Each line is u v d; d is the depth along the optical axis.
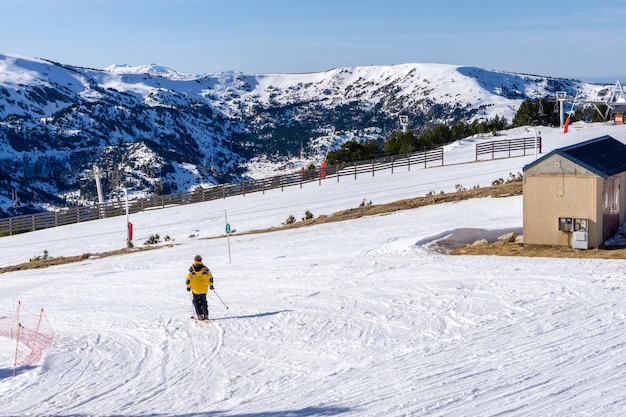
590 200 21.28
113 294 23.03
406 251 24.25
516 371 11.56
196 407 11.52
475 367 12.02
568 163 21.52
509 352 12.66
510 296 16.77
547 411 9.73
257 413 10.91
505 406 10.06
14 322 19.70
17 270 34.00
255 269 24.66
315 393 11.63
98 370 14.23
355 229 32.12
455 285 18.48
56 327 18.61
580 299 15.86
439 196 37.84
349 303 17.89
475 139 74.12
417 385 11.40
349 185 53.06
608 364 11.48
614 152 23.95
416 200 37.88
